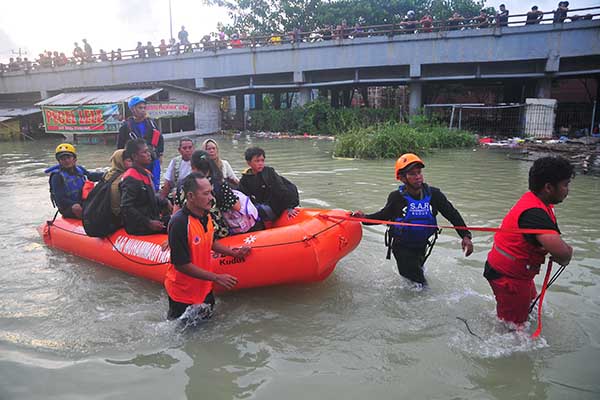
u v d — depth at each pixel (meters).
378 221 3.98
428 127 17.23
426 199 3.98
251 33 31.11
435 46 19.77
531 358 3.14
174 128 23.33
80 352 3.33
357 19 28.69
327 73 22.97
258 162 4.68
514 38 18.45
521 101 21.53
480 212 6.72
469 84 23.75
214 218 4.21
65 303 4.13
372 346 3.35
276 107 28.12
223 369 3.11
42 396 2.84
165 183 5.70
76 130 21.36
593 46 17.44
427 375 3.00
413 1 28.91
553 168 2.92
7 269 4.94
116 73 27.17
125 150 4.89
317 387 2.90
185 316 3.59
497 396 2.78
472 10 29.97
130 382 2.98
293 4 29.88
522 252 3.13
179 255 3.31
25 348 3.38
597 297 3.95
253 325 3.70
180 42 26.47
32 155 16.02
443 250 5.19
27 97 31.72
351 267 4.83
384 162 12.41
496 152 14.49
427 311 3.83
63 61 28.94
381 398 2.79
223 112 27.78
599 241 5.33
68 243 5.37
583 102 23.17
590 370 2.99
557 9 17.70
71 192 5.69
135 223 4.63
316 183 9.30
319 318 3.79
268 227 4.81
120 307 4.06
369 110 22.03
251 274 4.02
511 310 3.34
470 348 3.27
